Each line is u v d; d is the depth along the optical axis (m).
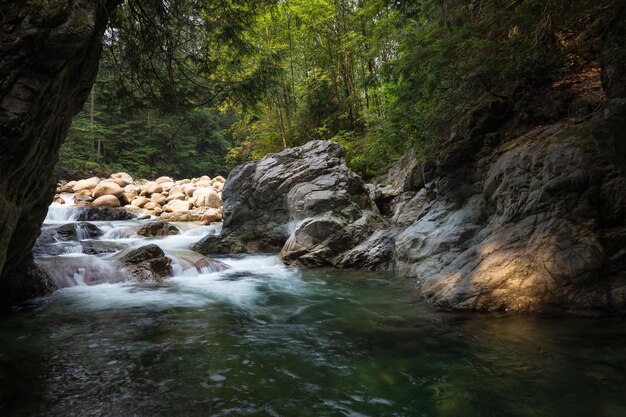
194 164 35.31
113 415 2.95
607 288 4.53
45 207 5.50
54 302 6.17
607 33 4.09
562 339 4.02
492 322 4.61
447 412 2.94
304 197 10.34
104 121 29.44
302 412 2.98
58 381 3.50
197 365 3.85
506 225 5.77
